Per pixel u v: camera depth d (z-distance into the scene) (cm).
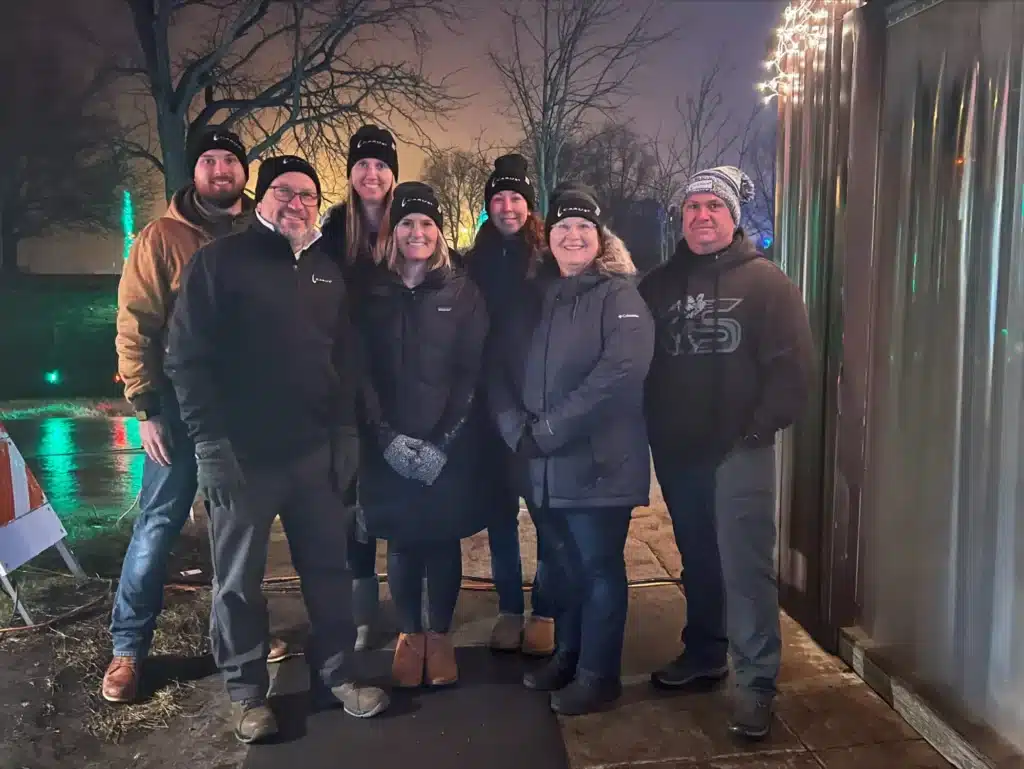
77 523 378
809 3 268
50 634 273
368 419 225
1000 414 191
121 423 542
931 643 222
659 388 231
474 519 232
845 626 260
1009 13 183
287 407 208
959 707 209
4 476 287
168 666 255
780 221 302
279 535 385
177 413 234
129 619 237
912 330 229
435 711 229
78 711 227
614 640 226
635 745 210
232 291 200
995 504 193
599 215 219
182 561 344
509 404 225
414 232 217
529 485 225
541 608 261
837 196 253
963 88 202
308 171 207
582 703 226
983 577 199
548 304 221
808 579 279
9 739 212
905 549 234
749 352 219
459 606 308
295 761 204
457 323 224
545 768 200
